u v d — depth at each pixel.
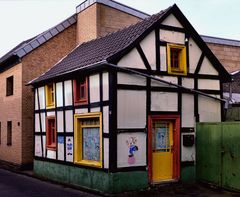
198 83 12.34
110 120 10.60
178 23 12.06
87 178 11.58
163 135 11.70
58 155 13.32
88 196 10.54
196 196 10.29
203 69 12.50
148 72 11.31
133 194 10.47
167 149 11.73
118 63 10.77
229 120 13.26
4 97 19.11
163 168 11.57
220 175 11.17
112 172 10.45
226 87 17.73
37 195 10.84
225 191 10.88
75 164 12.25
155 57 11.52
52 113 13.82
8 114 18.31
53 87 13.84
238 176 10.55
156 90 11.42
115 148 10.51
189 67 12.19
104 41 13.70
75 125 12.33
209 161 11.57
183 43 12.12
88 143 11.93
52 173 13.67
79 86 12.45
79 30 17.69
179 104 11.85
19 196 10.76
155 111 11.34
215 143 11.39
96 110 11.30
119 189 10.52
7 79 18.80
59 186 12.32
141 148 11.00
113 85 10.63
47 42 17.03
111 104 10.60
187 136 11.92
